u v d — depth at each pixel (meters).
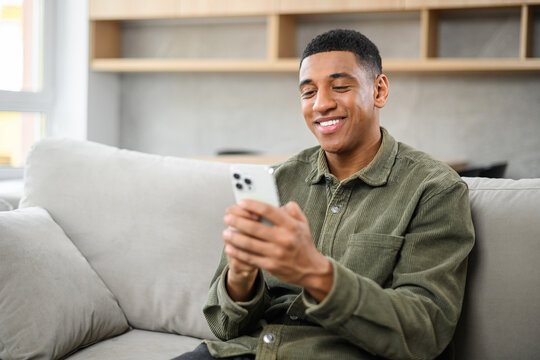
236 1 3.42
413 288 1.07
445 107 3.46
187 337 1.49
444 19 3.41
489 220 1.26
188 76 3.97
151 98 4.06
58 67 3.83
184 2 3.52
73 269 1.46
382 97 1.28
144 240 1.53
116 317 1.49
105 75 3.94
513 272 1.21
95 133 3.88
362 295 0.97
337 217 1.21
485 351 1.22
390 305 0.99
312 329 1.12
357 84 1.21
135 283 1.53
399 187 1.18
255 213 0.93
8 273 1.33
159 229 1.53
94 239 1.56
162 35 4.00
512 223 1.24
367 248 1.14
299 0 3.31
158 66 3.63
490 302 1.22
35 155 1.68
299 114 3.75
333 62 1.20
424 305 1.05
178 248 1.51
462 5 3.04
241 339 1.18
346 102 1.20
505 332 1.21
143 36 4.04
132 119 4.11
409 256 1.11
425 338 1.03
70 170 1.63
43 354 1.31
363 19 3.54
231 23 3.85
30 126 3.70
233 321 1.16
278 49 3.39
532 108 3.30
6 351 1.31
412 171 1.19
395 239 1.13
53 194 1.61
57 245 1.47
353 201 1.21
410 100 3.53
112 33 3.96
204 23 3.90
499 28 3.32
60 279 1.40
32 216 1.50
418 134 3.53
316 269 0.95
